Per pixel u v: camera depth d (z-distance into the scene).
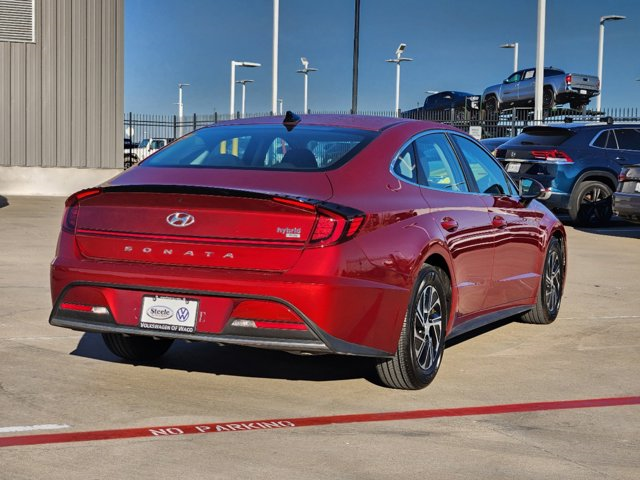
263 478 3.75
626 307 8.70
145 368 5.62
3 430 4.29
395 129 5.66
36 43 22.80
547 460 4.12
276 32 30.83
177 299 4.72
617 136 17.17
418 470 3.93
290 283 4.56
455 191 5.99
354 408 4.90
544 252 7.35
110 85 23.47
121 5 23.45
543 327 7.59
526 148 17.36
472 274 5.99
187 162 5.31
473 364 6.11
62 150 23.16
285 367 5.77
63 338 6.41
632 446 4.38
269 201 4.60
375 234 4.85
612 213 17.16
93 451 4.02
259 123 5.80
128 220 4.86
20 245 11.98
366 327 4.80
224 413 4.71
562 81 31.41
